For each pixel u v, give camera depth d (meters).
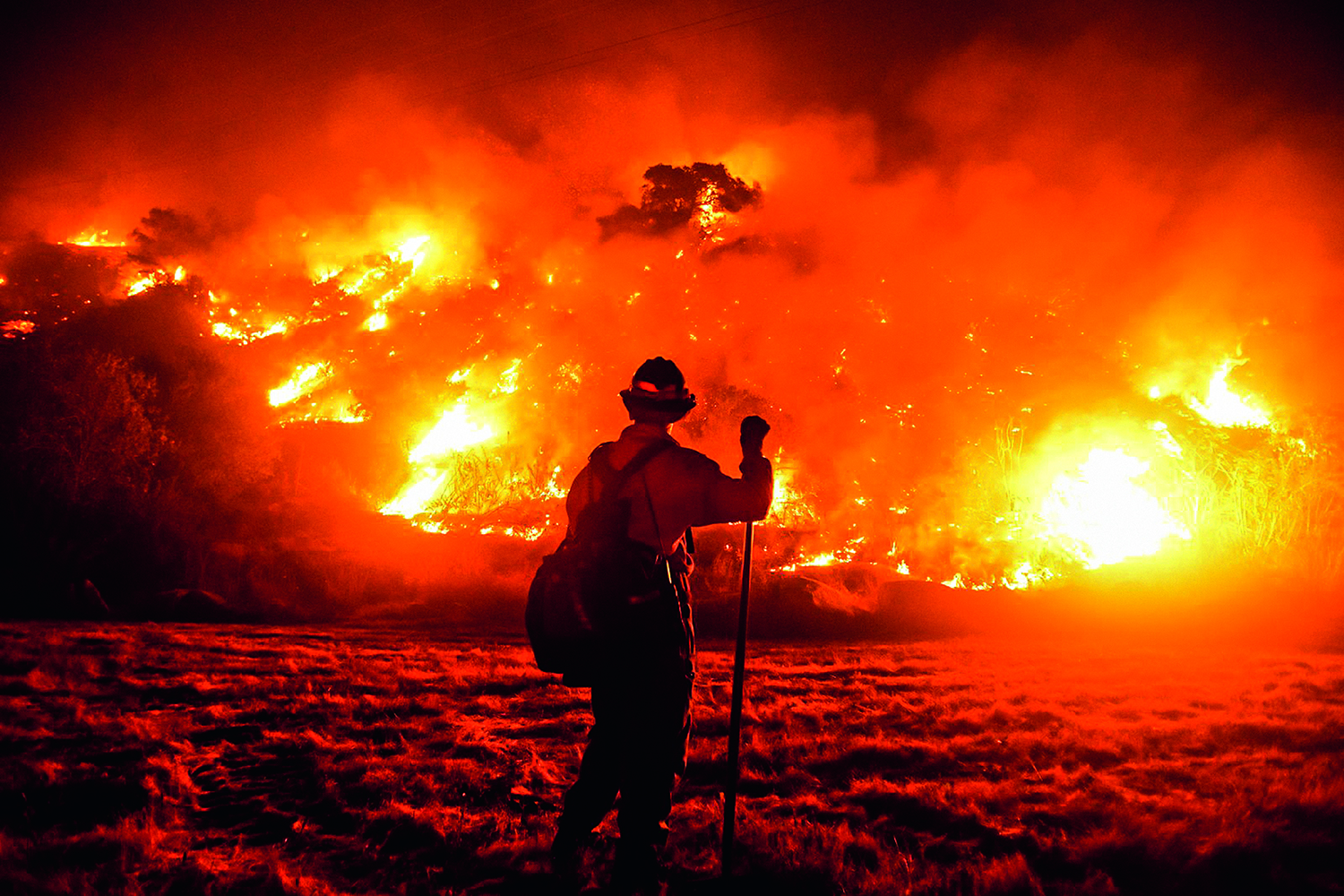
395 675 8.64
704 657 10.82
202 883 3.46
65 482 20.03
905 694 7.71
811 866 3.54
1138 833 3.80
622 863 3.24
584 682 3.38
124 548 20.05
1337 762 5.05
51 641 10.73
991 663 10.12
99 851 3.68
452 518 24.80
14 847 3.61
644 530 3.37
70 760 5.19
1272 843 3.72
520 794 4.61
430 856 3.79
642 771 3.26
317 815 4.35
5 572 18.92
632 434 3.52
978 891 3.32
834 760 5.25
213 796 4.70
